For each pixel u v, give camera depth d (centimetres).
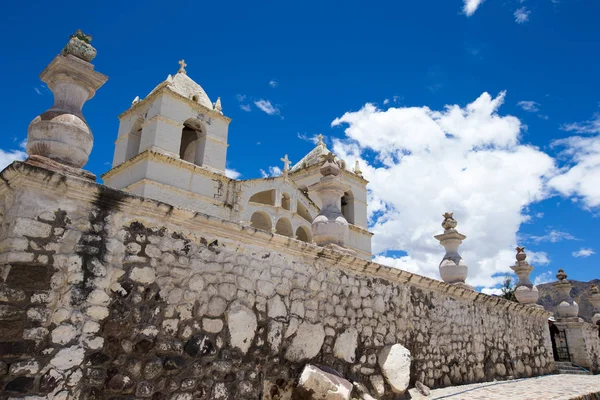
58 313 468
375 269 881
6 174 479
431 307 1038
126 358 508
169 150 2200
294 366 683
